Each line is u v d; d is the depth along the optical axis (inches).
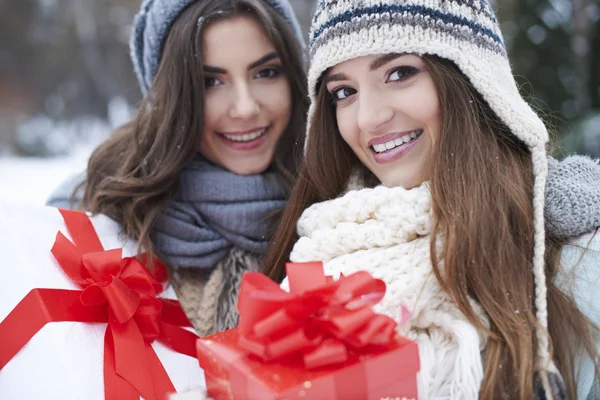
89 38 454.9
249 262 48.0
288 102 52.0
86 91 459.5
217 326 46.4
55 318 35.8
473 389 31.8
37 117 440.8
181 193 50.0
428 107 38.2
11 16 451.5
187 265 47.3
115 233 46.0
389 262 36.1
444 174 36.9
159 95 49.3
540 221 34.8
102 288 37.7
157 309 39.8
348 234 38.4
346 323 25.7
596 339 33.8
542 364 32.0
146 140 50.9
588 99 174.1
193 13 47.7
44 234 40.6
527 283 34.6
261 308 27.2
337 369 25.8
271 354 25.9
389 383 27.0
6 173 243.6
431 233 35.6
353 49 37.5
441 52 36.7
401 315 30.5
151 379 37.0
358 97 40.1
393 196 37.9
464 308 33.9
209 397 29.6
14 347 34.8
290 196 46.2
